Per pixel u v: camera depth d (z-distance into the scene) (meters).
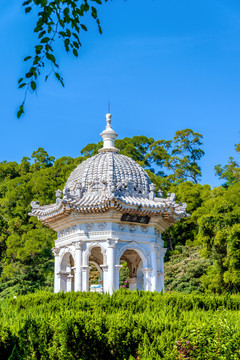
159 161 95.19
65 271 29.23
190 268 58.38
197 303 21.95
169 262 65.88
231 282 50.38
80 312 17.84
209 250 53.41
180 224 72.88
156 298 22.19
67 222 28.36
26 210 70.69
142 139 92.19
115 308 20.97
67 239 28.59
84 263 27.23
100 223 27.41
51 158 91.31
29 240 62.59
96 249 31.86
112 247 26.91
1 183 81.38
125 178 28.59
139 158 82.19
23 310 21.44
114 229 27.30
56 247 29.45
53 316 18.78
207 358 15.84
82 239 27.44
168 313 19.56
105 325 17.33
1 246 67.69
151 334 17.30
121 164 29.23
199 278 56.81
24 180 76.19
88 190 28.20
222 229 51.75
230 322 17.36
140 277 30.72
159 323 17.62
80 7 11.73
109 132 31.12
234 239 49.28
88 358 16.73
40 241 63.06
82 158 75.81
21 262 62.84
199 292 53.88
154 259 28.08
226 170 94.12
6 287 58.81
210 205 69.88
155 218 28.17
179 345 16.09
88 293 23.23
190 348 16.11
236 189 63.25
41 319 17.69
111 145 31.02
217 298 22.67
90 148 78.94
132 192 28.41
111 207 26.59
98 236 27.27
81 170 29.66
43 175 74.69
